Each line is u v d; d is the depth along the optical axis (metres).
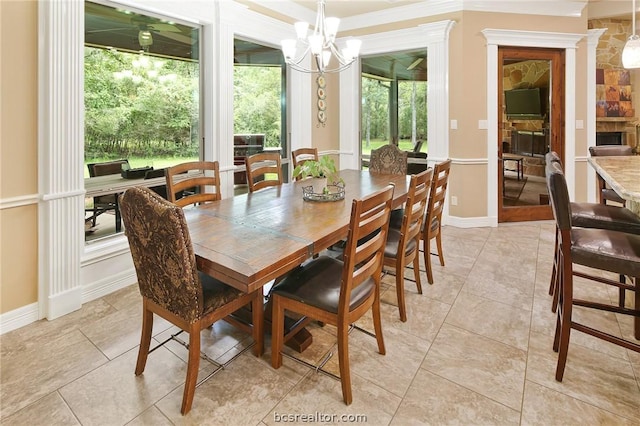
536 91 4.80
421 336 2.29
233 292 1.82
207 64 3.74
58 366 2.01
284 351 2.15
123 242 3.00
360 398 1.77
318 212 2.34
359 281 1.79
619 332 2.29
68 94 2.53
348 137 5.47
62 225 2.55
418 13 4.73
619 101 6.44
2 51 2.23
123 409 1.70
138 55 3.22
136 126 3.25
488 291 2.90
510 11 4.55
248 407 1.72
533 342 2.22
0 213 2.30
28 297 2.45
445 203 4.86
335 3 4.62
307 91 5.04
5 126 2.27
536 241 4.14
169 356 2.10
